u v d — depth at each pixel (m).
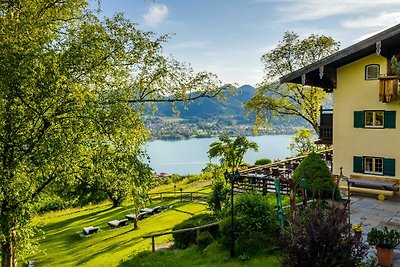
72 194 23.56
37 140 12.04
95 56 12.52
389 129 17.53
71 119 12.29
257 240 11.94
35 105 11.74
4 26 11.37
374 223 13.41
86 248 19.14
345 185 18.83
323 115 20.73
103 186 15.40
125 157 13.99
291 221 9.37
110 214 29.09
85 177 14.48
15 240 13.09
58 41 12.65
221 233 12.73
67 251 19.17
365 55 18.02
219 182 16.95
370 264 9.55
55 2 12.96
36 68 10.98
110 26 13.20
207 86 14.80
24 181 11.91
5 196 11.83
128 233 21.08
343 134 19.02
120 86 13.62
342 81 18.89
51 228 26.23
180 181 43.47
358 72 18.36
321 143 20.75
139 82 13.91
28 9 12.28
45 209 34.72
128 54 13.37
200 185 37.81
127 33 13.33
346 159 18.97
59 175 13.16
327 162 26.20
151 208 28.23
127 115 13.02
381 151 17.81
